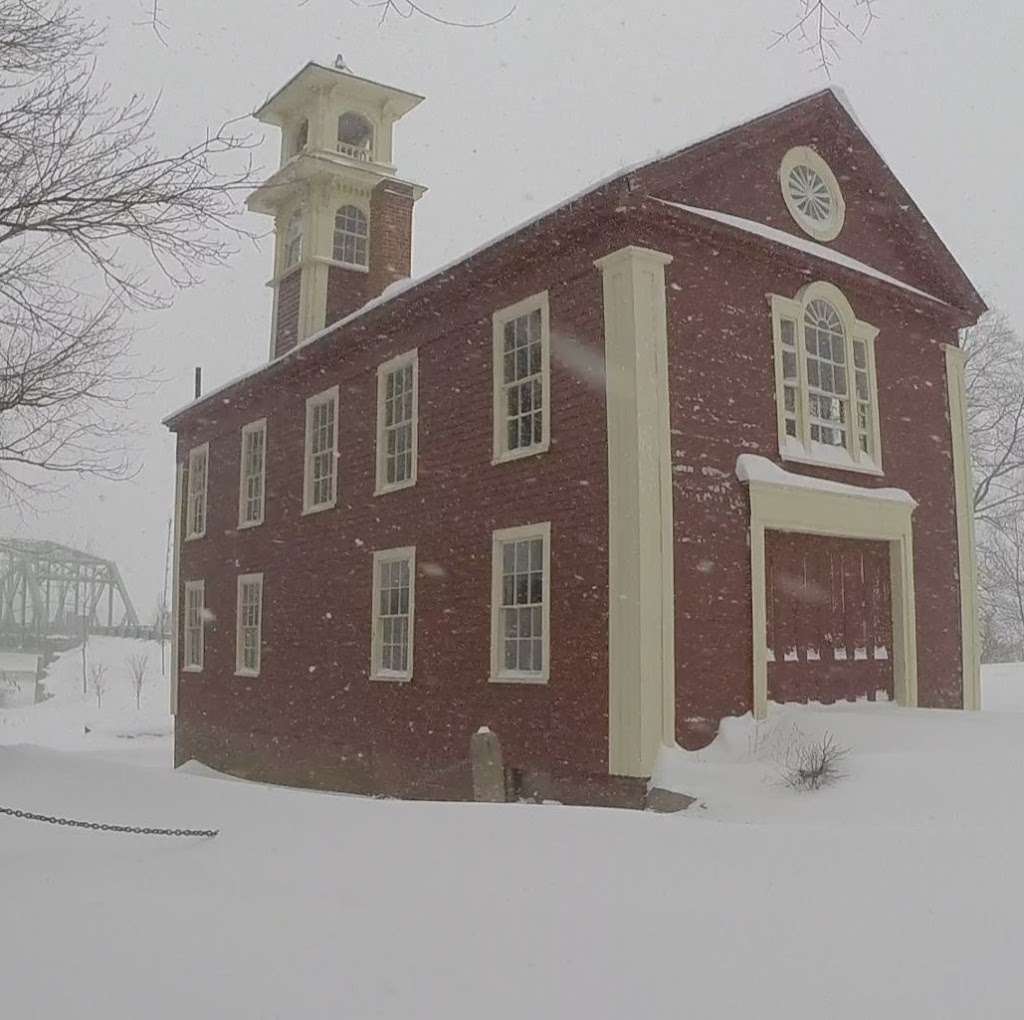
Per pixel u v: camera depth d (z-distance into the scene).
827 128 14.88
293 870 6.52
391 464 16.58
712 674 12.01
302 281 22.06
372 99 23.33
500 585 13.70
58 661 61.88
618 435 12.00
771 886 5.58
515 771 13.01
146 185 11.30
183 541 23.50
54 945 5.31
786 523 12.99
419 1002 4.30
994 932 4.80
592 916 5.21
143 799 9.81
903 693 14.12
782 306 13.56
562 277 13.12
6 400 13.09
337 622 17.33
